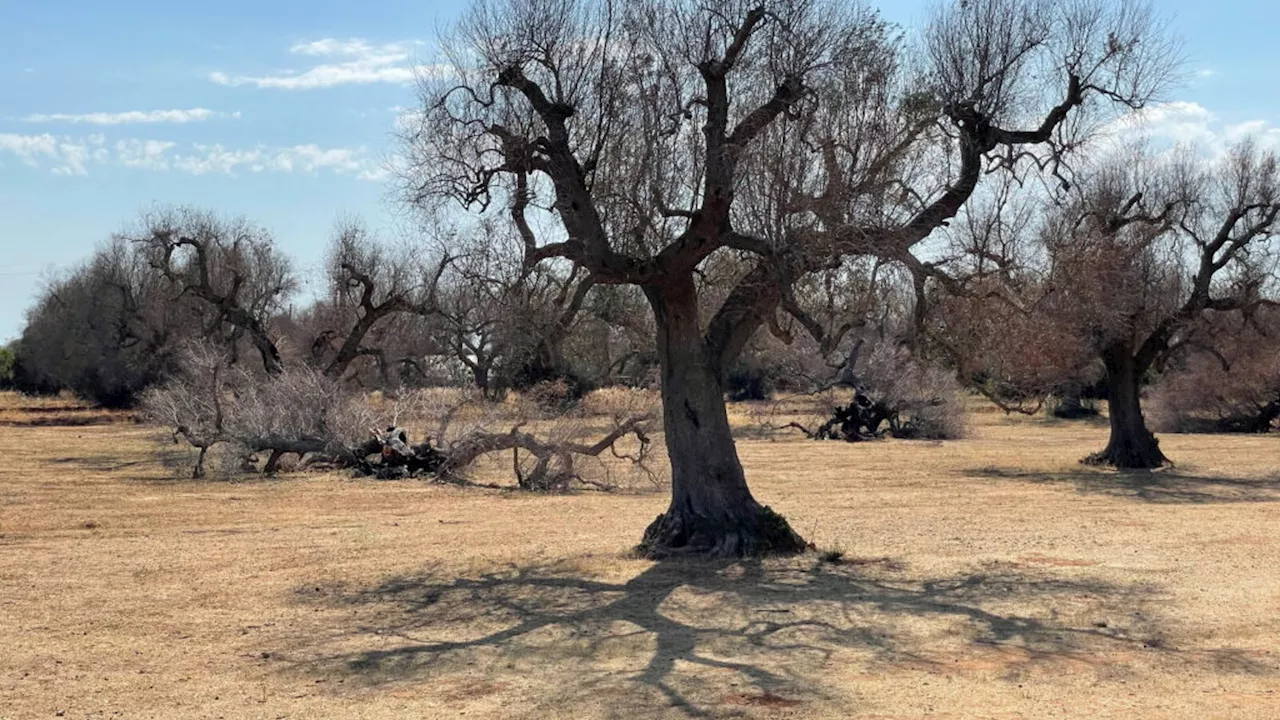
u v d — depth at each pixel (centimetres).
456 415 3438
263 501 2675
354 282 4497
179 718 923
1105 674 1056
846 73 1566
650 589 1476
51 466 3628
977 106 1816
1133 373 3800
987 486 3139
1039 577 1589
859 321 1684
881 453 4431
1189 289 3759
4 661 1119
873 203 1554
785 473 3562
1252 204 3528
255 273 5531
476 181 1619
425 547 1905
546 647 1165
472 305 3116
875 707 940
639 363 4097
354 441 3359
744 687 1003
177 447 4134
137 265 6525
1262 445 4838
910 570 1639
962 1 1939
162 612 1362
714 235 1579
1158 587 1512
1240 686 1017
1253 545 1923
